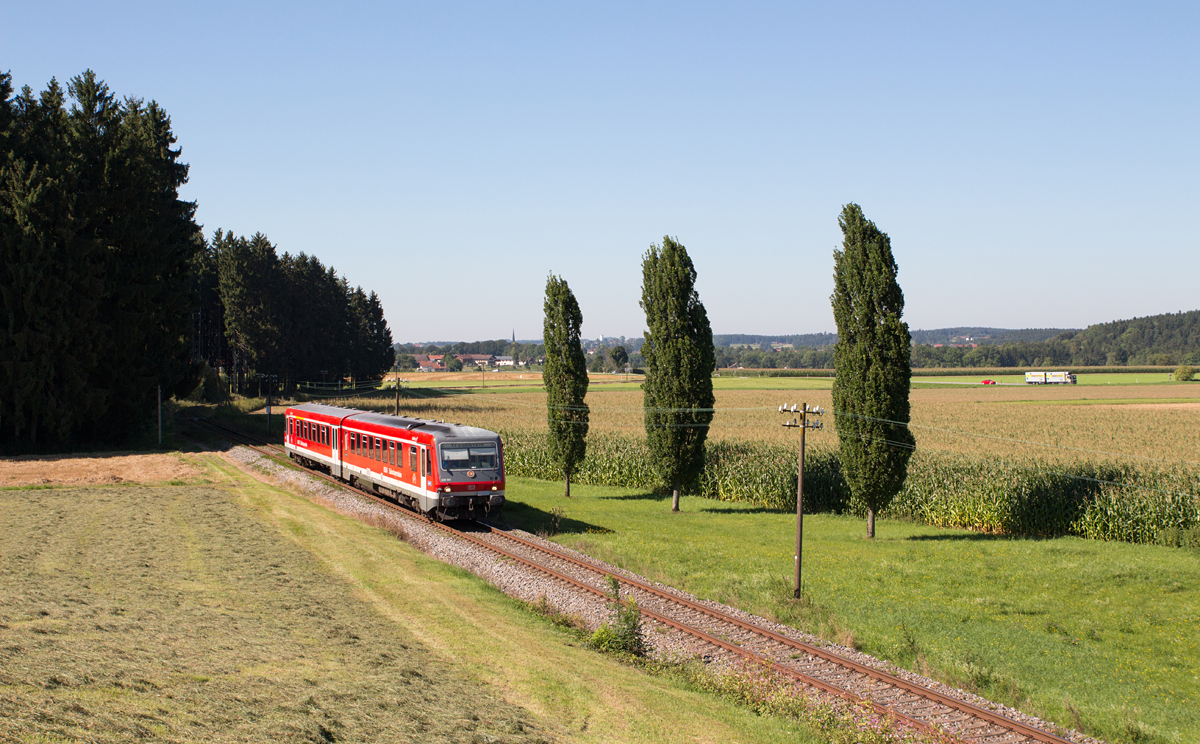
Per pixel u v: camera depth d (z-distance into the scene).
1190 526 32.25
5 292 46.97
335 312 129.75
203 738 9.41
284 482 39.84
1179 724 14.97
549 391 44.19
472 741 11.05
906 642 18.72
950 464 40.97
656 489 46.19
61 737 8.45
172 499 34.34
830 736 13.07
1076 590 24.69
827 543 31.91
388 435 32.59
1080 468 38.94
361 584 20.88
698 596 22.11
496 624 18.28
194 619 15.84
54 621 14.27
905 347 34.38
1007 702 15.52
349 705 11.73
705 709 14.08
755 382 174.50
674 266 39.81
